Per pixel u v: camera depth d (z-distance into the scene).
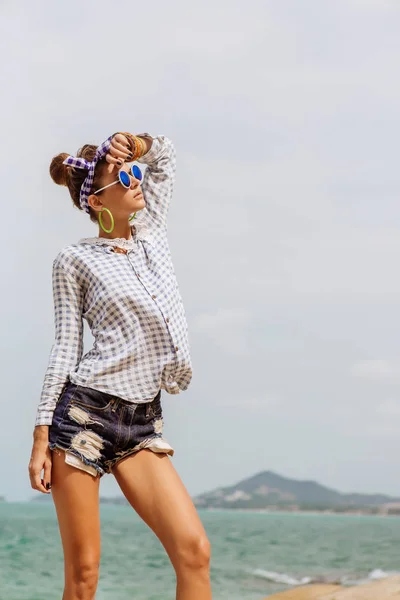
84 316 2.66
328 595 6.04
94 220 2.84
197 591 2.44
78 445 2.51
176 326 2.64
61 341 2.61
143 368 2.58
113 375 2.55
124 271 2.64
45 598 7.20
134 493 2.56
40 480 2.53
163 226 2.92
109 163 2.75
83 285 2.64
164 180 3.00
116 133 2.80
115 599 7.20
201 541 2.47
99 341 2.59
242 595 7.48
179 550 2.46
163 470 2.58
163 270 2.73
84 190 2.79
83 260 2.64
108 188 2.74
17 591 7.54
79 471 2.52
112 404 2.54
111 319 2.59
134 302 2.58
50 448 2.54
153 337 2.60
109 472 2.62
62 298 2.64
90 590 2.54
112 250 2.69
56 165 2.90
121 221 2.77
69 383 2.58
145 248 2.77
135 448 2.58
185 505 2.52
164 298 2.65
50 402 2.56
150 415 2.62
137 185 2.77
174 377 2.65
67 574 2.54
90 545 2.52
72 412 2.53
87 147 2.90
